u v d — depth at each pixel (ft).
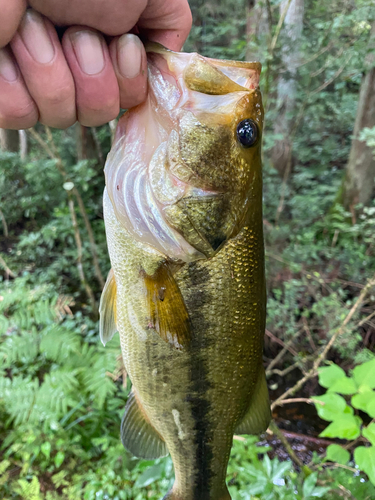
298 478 1.33
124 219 0.66
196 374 0.72
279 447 1.74
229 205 0.65
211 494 0.81
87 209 2.72
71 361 1.67
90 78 0.53
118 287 0.71
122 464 1.42
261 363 0.80
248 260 0.70
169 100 0.61
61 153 3.29
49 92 0.52
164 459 1.30
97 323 2.06
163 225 0.64
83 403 1.57
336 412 1.16
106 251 2.56
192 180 0.62
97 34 0.52
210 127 0.61
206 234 0.64
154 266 0.67
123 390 1.63
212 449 0.78
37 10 0.49
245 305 0.72
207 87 0.61
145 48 0.59
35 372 1.79
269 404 0.85
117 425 1.58
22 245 2.64
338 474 1.36
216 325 0.70
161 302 0.68
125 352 0.73
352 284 2.09
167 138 0.62
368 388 1.16
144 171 0.63
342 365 1.90
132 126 0.63
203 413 0.74
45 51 0.50
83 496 1.32
